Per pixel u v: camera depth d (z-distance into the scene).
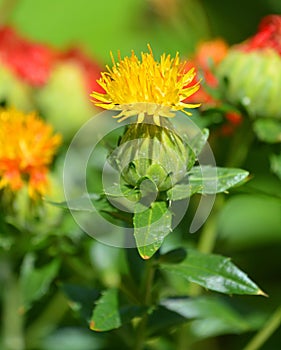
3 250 0.50
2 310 0.54
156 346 0.52
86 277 0.52
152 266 0.44
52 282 0.51
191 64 0.51
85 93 0.59
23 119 0.49
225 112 0.50
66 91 0.58
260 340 0.51
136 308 0.44
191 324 0.52
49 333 0.54
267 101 0.50
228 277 0.43
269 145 0.51
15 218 0.49
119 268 0.51
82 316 0.46
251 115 0.50
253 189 0.48
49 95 0.58
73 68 0.59
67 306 0.55
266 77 0.50
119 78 0.41
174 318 0.46
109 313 0.43
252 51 0.50
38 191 0.49
